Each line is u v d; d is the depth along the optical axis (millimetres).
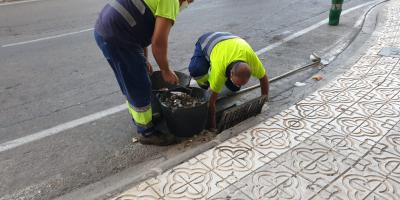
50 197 2723
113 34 2748
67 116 3887
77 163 3115
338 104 3746
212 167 2846
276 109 3752
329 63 5051
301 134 3240
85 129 3639
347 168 2789
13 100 4266
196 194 2572
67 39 6621
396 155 2924
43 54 5840
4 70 5176
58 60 5555
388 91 3979
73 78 4875
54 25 7602
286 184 2641
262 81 3518
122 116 3885
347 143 3088
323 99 3871
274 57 5477
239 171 2791
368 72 4516
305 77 4637
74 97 4328
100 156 3207
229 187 2629
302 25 7203
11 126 3695
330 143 3096
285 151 3008
